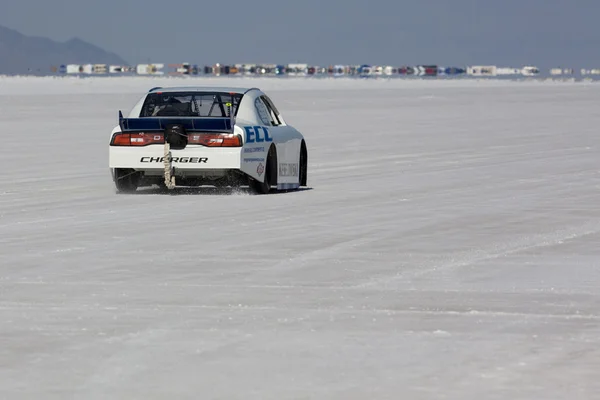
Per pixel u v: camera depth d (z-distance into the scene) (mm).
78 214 40000
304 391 16172
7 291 24641
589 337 19875
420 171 59219
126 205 42938
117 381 16750
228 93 48156
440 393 16062
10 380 16828
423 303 23250
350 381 16750
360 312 22266
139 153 46250
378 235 33938
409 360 18109
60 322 21203
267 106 50688
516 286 25344
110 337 19844
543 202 43469
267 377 16984
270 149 47719
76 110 144000
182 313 22094
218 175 46000
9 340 19594
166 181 46250
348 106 165000
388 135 94250
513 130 101812
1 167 62531
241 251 30688
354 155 71938
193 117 45906
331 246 31656
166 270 27516
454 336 19969
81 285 25406
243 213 39969
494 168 60719
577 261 29109
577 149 76500
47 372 17312
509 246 31734
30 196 46594
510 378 16922
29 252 30688
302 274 26938
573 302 23406
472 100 197500
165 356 18375
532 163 64188
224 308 22656
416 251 30750
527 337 19875
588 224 36719
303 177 51781
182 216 39125
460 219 37938
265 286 25266
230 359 18156
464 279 26281
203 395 15961
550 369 17500
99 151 75125
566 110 151375
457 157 69688
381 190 48719
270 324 21016
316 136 92688
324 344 19281
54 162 66188
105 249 31172
